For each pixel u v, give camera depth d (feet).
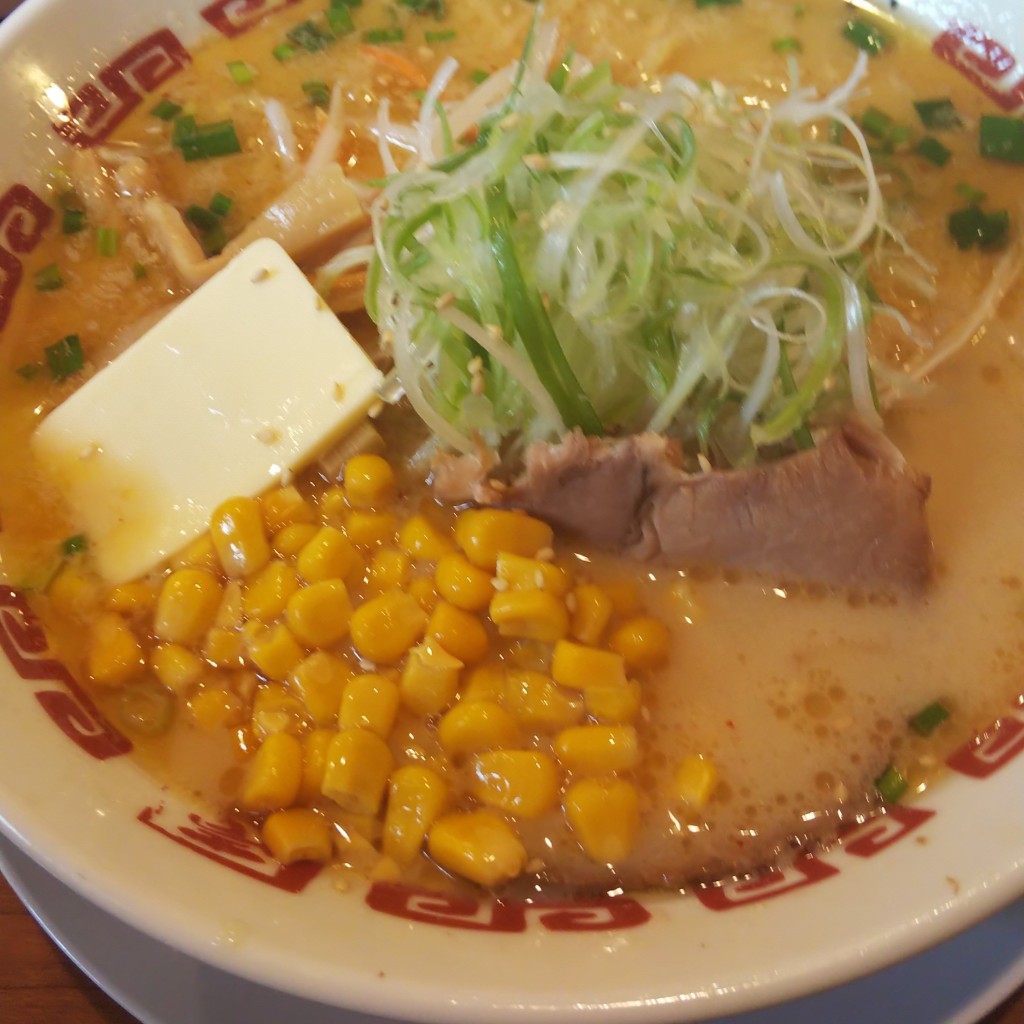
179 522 0.60
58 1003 0.55
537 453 0.57
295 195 0.68
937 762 0.54
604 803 0.52
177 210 0.71
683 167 0.57
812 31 0.80
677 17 0.80
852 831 0.52
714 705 0.56
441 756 0.55
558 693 0.55
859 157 0.67
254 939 0.43
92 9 0.72
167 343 0.63
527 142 0.58
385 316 0.60
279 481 0.61
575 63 0.75
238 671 0.57
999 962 0.52
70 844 0.44
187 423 0.62
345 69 0.78
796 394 0.57
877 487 0.57
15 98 0.70
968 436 0.63
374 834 0.52
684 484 0.57
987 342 0.66
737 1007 0.41
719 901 0.48
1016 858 0.44
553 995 0.41
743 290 0.57
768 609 0.59
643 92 0.63
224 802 0.53
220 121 0.76
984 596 0.59
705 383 0.58
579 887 0.51
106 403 0.62
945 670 0.57
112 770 0.51
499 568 0.57
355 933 0.44
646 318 0.57
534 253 0.57
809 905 0.45
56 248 0.70
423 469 0.63
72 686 0.55
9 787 0.46
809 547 0.58
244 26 0.79
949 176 0.73
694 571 0.60
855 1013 0.51
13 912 0.57
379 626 0.56
